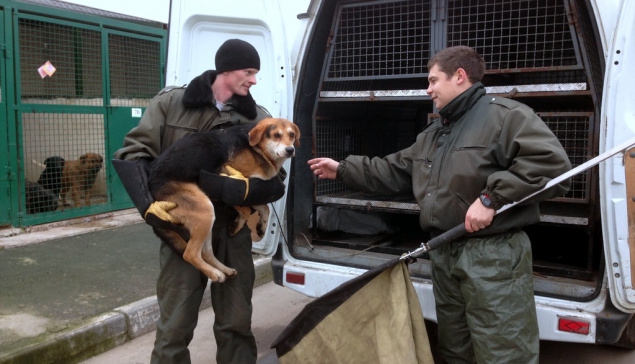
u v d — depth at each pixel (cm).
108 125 666
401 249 348
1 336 322
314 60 354
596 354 340
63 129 629
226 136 250
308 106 360
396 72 402
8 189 567
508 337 219
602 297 258
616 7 257
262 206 282
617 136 239
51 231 594
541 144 216
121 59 683
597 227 308
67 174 630
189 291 255
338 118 388
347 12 358
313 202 374
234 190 235
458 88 245
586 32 295
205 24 356
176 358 258
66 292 405
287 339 260
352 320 250
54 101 623
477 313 224
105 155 669
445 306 250
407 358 232
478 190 235
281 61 334
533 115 227
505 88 308
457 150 239
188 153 240
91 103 652
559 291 276
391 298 244
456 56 243
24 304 378
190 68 359
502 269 225
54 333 329
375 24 354
